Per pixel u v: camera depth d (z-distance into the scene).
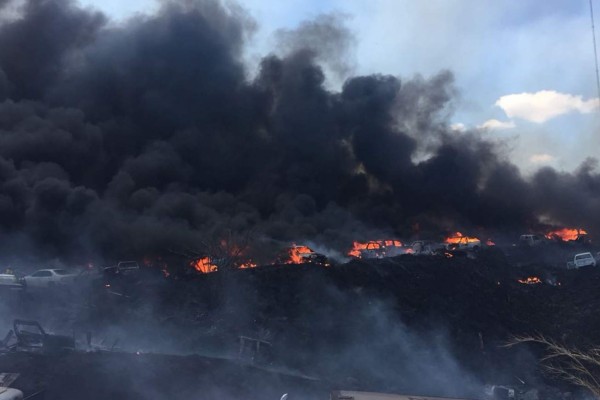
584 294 48.88
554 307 47.91
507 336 39.62
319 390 26.50
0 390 12.12
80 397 20.86
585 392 32.94
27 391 19.91
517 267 56.22
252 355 31.00
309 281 42.09
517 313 45.50
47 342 23.97
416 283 46.25
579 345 39.44
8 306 36.88
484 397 33.06
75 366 21.86
